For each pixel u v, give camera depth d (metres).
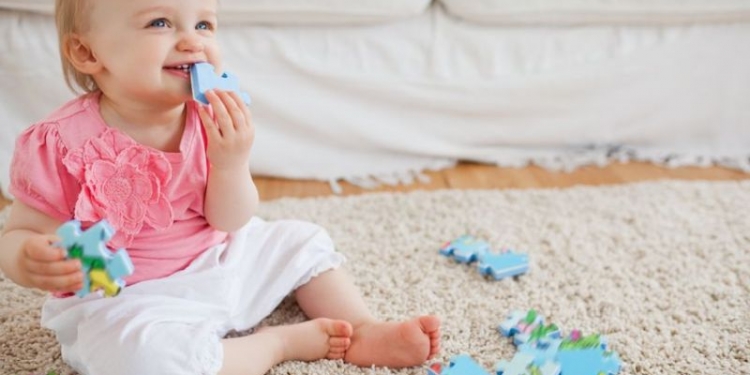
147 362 0.84
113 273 0.78
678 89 1.73
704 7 1.67
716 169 1.72
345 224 1.39
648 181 1.60
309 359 1.00
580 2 1.63
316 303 1.08
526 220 1.43
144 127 0.94
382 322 1.02
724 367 0.99
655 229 1.39
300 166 1.63
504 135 1.72
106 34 0.87
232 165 0.93
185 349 0.86
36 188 0.88
